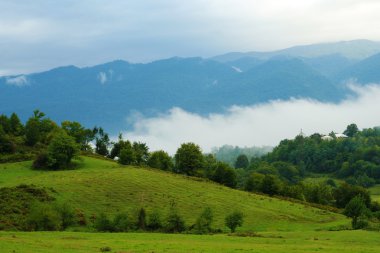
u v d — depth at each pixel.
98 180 114.44
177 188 116.38
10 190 94.19
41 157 135.00
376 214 111.75
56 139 139.25
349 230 84.44
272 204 114.12
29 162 142.12
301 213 107.94
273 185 141.25
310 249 53.75
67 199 96.56
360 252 52.06
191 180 129.38
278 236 72.25
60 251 46.31
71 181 111.44
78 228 79.38
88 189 105.56
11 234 62.81
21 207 85.19
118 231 78.88
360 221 90.69
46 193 95.94
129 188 110.25
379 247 59.12
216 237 67.44
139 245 53.28
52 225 75.19
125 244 54.06
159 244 54.66
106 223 79.25
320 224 98.00
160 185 116.69
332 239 68.94
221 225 90.50
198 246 53.69
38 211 75.44
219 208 103.31
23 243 50.50
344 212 100.44
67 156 137.38
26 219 78.25
